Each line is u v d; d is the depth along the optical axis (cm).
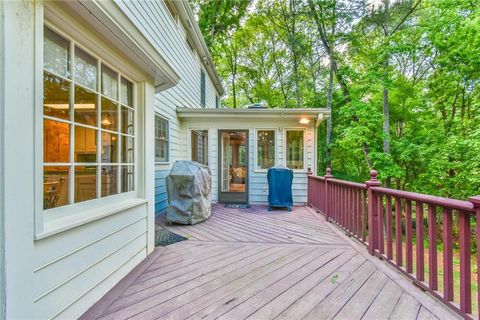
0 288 128
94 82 215
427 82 957
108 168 240
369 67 909
